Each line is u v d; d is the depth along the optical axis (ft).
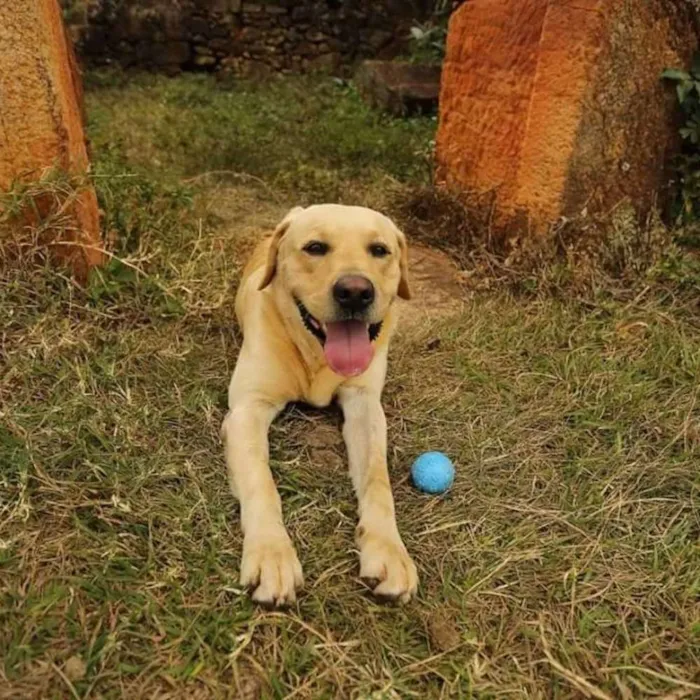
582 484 8.09
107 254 10.85
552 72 12.13
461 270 13.58
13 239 10.07
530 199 12.82
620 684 5.81
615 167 12.61
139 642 5.83
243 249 13.69
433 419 9.16
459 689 5.73
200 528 7.08
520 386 9.87
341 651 5.94
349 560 6.89
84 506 7.06
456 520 7.50
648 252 12.35
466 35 14.35
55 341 9.42
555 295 12.07
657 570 6.96
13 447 7.58
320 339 8.20
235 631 5.98
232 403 8.62
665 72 12.34
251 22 31.55
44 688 5.39
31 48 9.50
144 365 9.53
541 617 6.41
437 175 15.85
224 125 23.17
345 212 8.54
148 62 31.24
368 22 32.17
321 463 8.34
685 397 9.59
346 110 25.81
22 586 6.18
